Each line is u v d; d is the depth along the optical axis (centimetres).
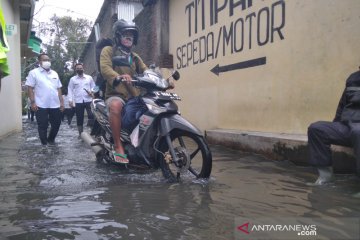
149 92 461
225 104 778
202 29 873
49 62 795
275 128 622
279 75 609
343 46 485
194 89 921
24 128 1352
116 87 516
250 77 689
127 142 480
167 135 428
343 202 329
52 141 835
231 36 749
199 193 369
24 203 341
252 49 681
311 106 542
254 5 672
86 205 332
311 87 541
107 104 497
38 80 776
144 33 1238
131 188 394
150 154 452
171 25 1052
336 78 498
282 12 599
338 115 416
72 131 1157
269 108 636
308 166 498
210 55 840
